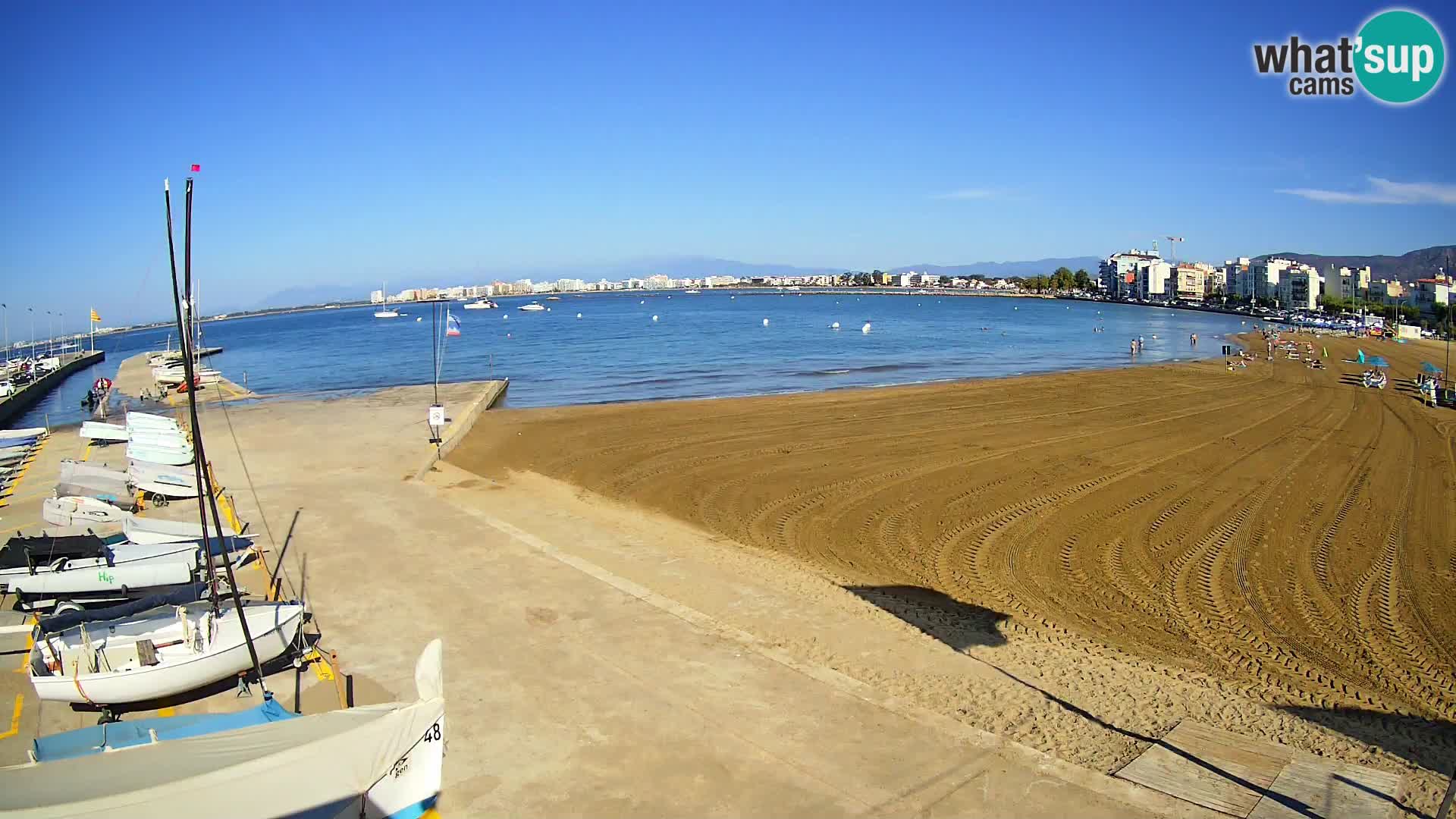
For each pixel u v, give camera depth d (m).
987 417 38.59
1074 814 9.34
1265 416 39.25
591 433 35.38
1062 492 25.23
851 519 22.80
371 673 13.03
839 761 10.41
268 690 12.53
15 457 31.39
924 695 12.55
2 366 78.25
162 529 18.73
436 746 8.80
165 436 32.62
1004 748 10.74
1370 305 166.50
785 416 39.22
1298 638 15.45
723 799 9.64
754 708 11.80
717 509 23.89
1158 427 36.06
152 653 11.90
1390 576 18.45
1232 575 18.53
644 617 15.17
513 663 13.27
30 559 15.64
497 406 46.88
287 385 60.00
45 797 7.28
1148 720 12.02
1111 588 17.83
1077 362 69.44
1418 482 26.50
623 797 9.70
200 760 7.97
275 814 7.75
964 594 17.48
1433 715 12.72
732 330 120.81
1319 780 10.20
